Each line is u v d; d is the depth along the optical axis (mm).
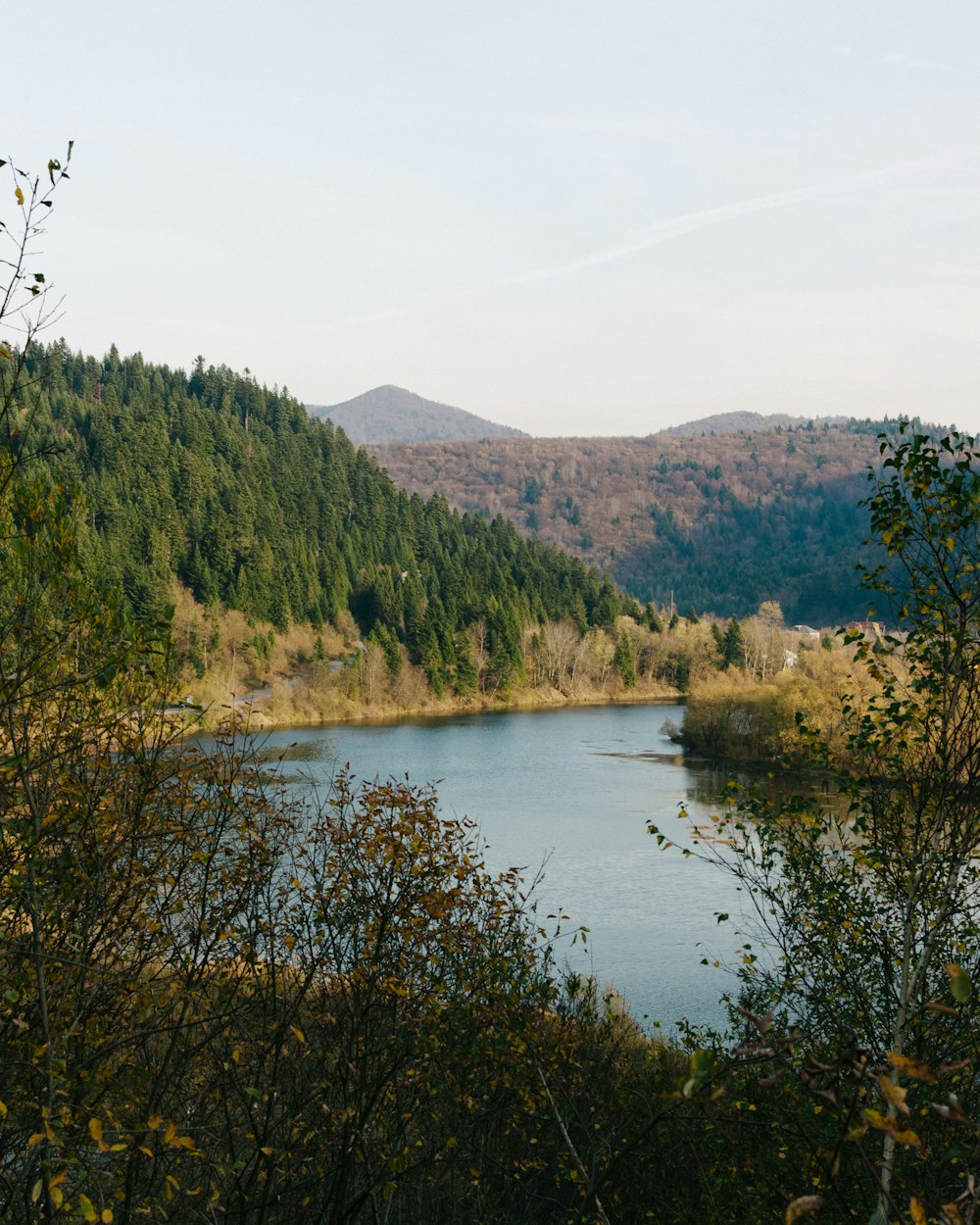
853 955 7047
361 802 7621
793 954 7496
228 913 6234
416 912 7262
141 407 171500
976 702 6090
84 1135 4598
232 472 160250
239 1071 6172
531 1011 7750
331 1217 6324
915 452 6195
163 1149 5258
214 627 94500
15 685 4734
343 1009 6941
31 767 4703
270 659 103500
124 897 5418
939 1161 4891
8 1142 4961
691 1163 7422
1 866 4867
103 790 5309
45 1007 4461
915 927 6348
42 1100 4672
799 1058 5340
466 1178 7949
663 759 62906
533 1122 8094
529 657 123812
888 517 6395
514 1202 8062
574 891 28797
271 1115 6023
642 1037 13125
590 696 123375
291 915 7062
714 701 65250
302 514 162000
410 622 124000
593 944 23469
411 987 7180
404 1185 6984
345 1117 6375
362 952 6996
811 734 7379
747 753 61625
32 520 5074
